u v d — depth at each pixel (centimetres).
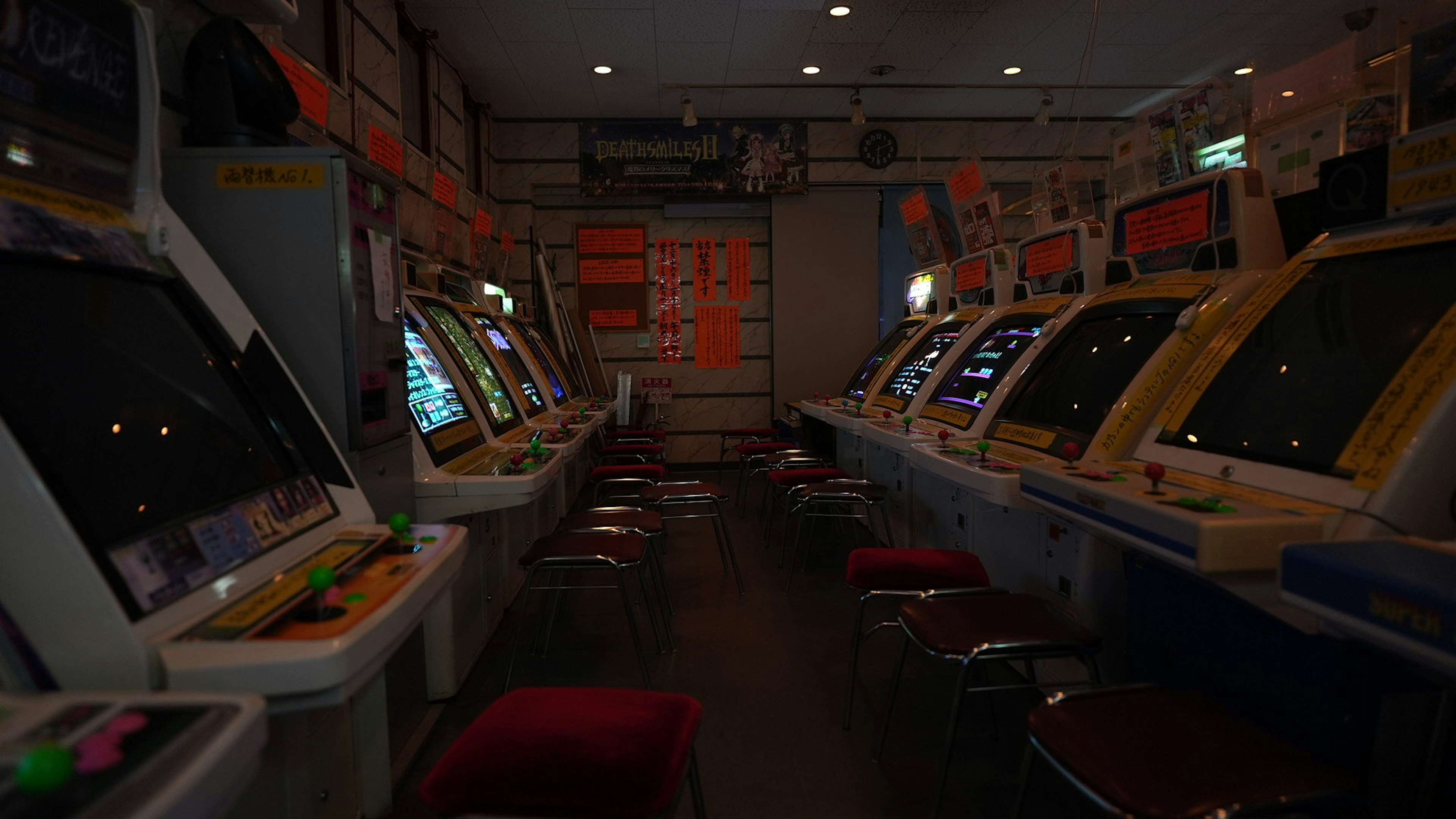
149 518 97
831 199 669
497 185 642
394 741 193
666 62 524
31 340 96
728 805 182
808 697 241
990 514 268
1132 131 286
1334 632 115
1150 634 178
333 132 252
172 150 164
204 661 85
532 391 427
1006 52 522
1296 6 460
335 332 168
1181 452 168
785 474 389
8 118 99
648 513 297
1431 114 145
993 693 243
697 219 681
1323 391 146
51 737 66
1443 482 119
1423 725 131
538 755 113
